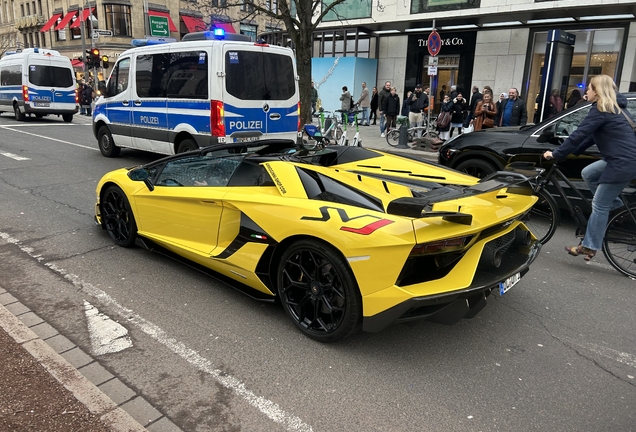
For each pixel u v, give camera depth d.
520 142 6.39
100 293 4.06
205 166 4.25
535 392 2.87
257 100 8.41
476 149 6.78
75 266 4.61
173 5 42.62
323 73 20.78
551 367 3.14
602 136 4.42
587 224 4.80
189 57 8.27
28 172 8.92
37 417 2.46
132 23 40.41
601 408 2.74
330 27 20.12
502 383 2.95
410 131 14.41
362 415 2.63
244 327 3.55
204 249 4.06
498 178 3.73
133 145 9.98
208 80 7.96
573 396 2.84
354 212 3.17
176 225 4.34
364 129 18.20
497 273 3.23
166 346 3.27
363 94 19.11
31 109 18.12
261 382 2.90
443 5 17.28
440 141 12.69
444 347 3.35
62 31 45.78
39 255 4.87
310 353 3.23
